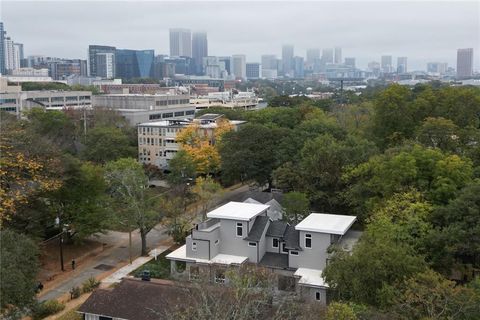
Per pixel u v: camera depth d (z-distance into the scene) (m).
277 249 57.56
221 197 85.50
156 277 56.31
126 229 74.56
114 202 67.12
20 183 57.97
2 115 103.50
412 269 37.97
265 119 116.00
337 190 66.25
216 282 45.16
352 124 108.38
